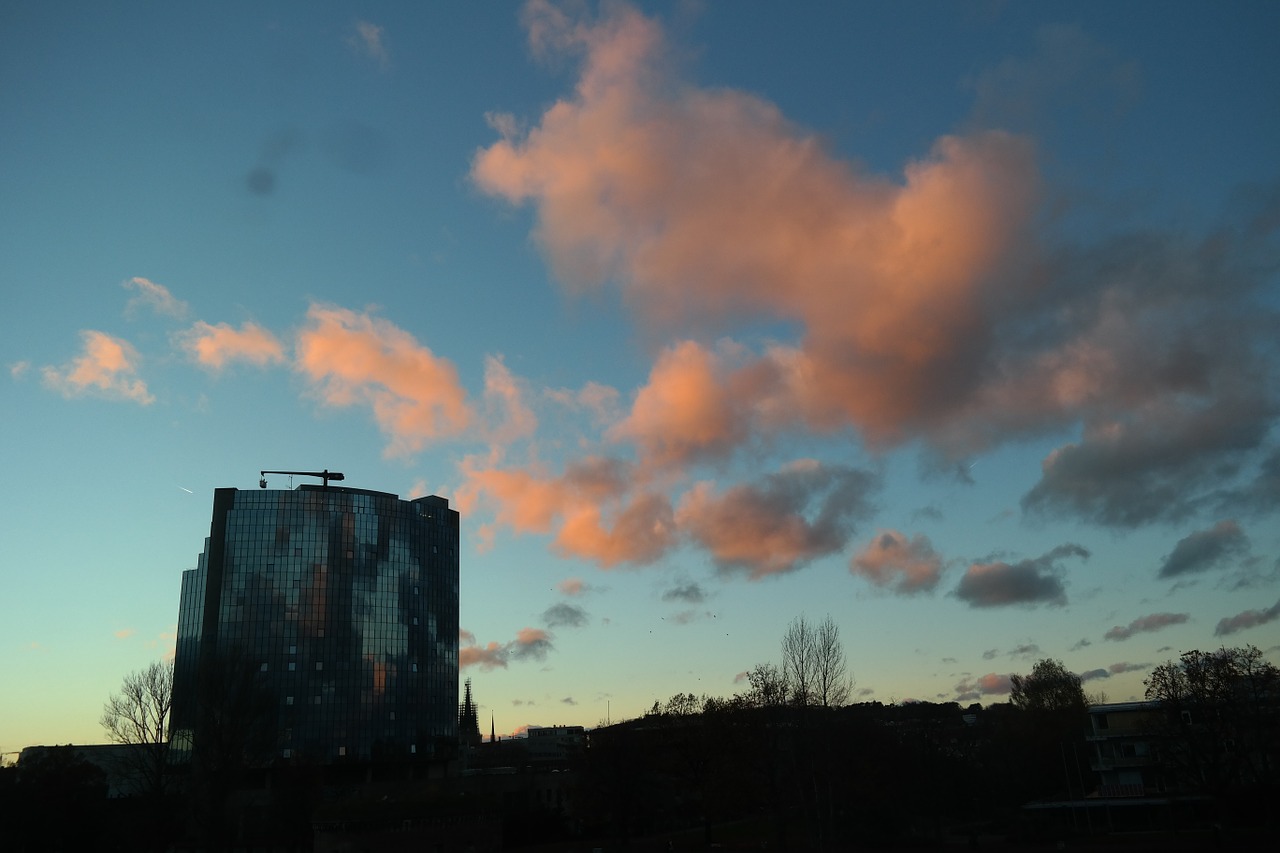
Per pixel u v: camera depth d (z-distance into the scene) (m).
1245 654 120.25
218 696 118.62
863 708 175.12
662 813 166.25
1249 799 126.62
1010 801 168.75
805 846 121.81
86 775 140.00
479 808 121.62
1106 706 142.25
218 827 115.94
